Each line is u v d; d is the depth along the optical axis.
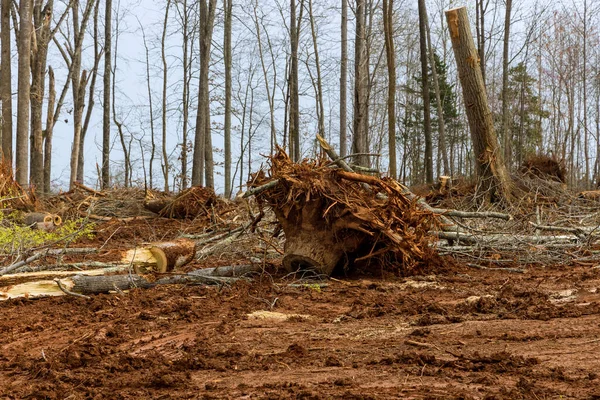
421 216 9.64
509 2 32.12
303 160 9.73
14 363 5.25
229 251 11.59
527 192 18.34
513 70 52.41
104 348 5.62
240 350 5.43
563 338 5.59
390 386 4.36
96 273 8.49
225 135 32.59
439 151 47.62
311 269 9.23
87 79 35.69
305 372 4.79
